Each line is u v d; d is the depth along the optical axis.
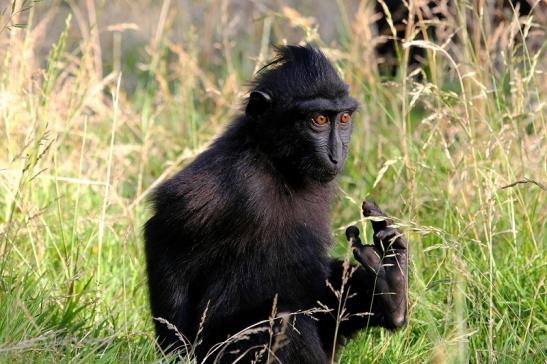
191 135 16.62
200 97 17.78
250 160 10.27
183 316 10.01
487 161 12.50
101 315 11.02
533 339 10.47
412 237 12.34
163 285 10.05
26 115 13.98
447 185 13.06
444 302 11.52
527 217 11.91
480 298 11.02
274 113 10.35
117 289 11.90
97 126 16.80
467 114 12.45
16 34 14.83
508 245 12.34
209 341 10.06
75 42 19.25
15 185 12.48
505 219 12.56
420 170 13.12
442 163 13.72
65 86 15.59
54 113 14.66
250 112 10.40
